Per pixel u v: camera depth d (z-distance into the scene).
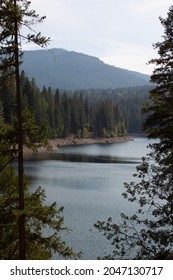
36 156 97.88
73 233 31.16
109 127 175.62
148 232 15.99
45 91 145.50
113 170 72.00
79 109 162.25
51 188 51.47
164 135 15.27
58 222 13.27
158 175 16.58
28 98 116.12
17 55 11.62
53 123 139.25
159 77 16.06
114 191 49.56
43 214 12.70
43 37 11.44
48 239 13.32
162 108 15.49
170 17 15.70
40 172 67.25
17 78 11.86
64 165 79.25
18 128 11.85
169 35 15.79
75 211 38.50
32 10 11.13
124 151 119.94
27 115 11.96
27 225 13.84
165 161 15.35
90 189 51.03
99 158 96.31
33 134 11.92
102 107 176.12
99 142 164.12
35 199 13.06
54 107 143.00
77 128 158.88
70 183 55.88
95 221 34.72
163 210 15.84
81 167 76.19
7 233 13.34
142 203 16.73
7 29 11.23
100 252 26.80
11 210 12.21
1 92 12.02
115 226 16.75
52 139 141.88
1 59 11.54
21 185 12.22
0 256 13.91
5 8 10.77
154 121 15.67
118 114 194.38
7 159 13.62
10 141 11.91
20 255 12.20
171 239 15.08
